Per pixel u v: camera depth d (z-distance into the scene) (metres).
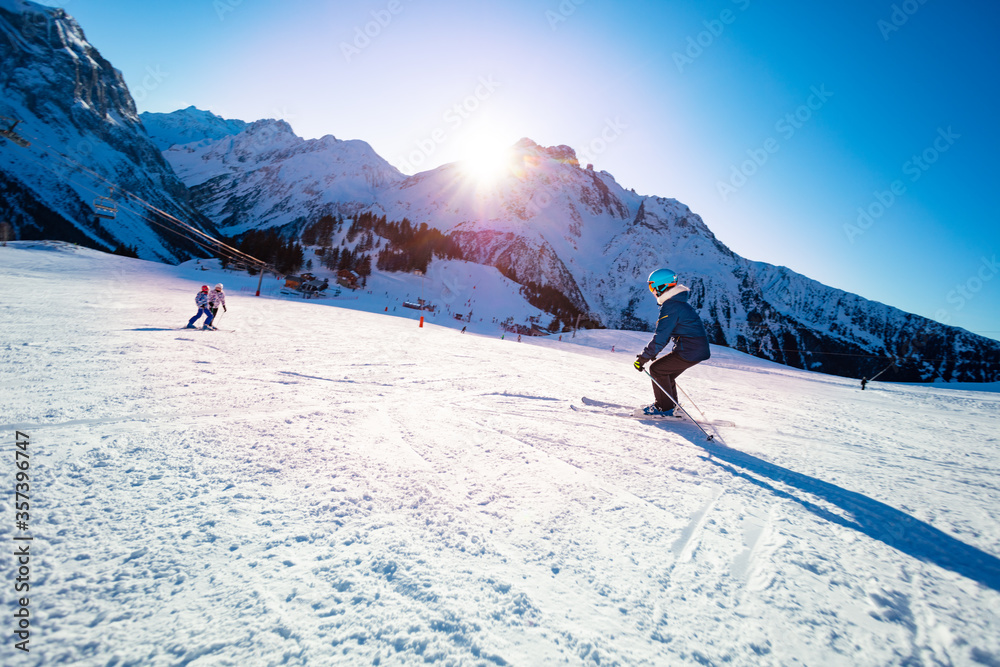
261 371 5.90
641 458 3.32
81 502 1.88
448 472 2.72
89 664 1.09
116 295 17.88
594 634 1.35
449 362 9.23
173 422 3.23
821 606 1.59
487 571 1.65
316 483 2.34
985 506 2.83
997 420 9.14
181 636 1.21
